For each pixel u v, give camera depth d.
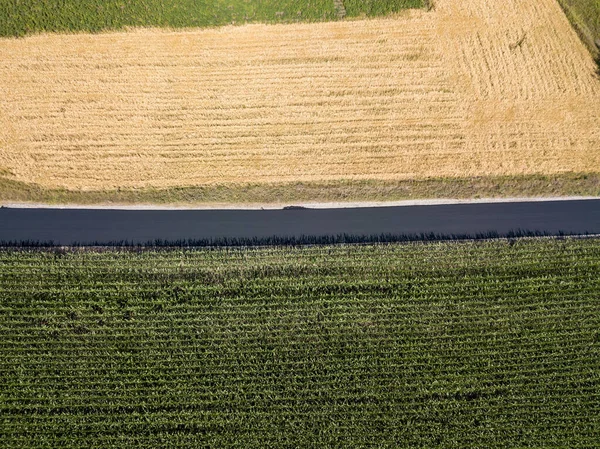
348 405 17.06
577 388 17.14
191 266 18.16
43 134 20.03
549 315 17.75
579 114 20.11
